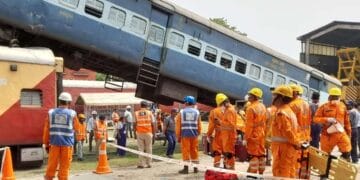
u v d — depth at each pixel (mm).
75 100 40500
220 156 11141
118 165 14156
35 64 12953
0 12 14062
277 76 21906
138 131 13414
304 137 9039
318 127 13289
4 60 12367
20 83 12633
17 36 15008
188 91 19234
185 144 12172
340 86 25875
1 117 12266
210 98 21031
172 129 16531
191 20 18406
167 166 13781
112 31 16359
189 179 11430
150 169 13156
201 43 18828
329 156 8844
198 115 12258
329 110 10734
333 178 8781
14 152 12938
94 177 11641
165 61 17875
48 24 14930
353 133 14484
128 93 40969
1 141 12242
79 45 15789
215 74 19438
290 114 7633
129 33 16812
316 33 41031
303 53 42500
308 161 9125
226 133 10984
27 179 11188
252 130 9758
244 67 20469
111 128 35562
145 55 17406
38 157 13008
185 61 18406
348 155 10461
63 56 16594
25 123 12672
